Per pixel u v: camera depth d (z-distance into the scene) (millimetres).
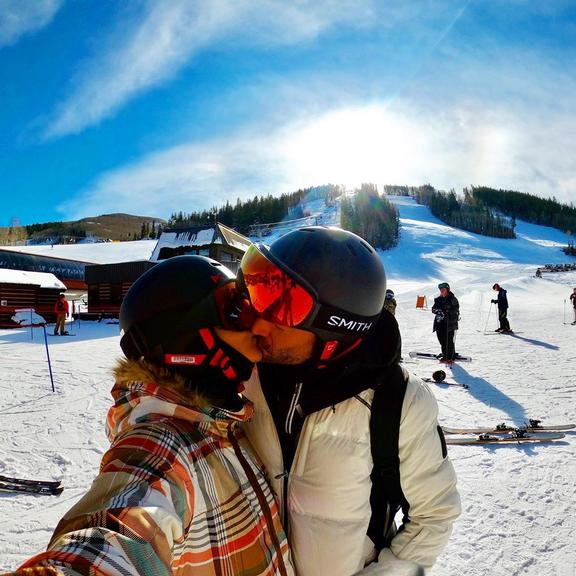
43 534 3367
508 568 2928
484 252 86250
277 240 1312
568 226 135125
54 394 7812
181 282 1002
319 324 1189
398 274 64125
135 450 807
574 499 3881
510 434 5660
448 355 11070
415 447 1296
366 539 1323
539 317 22250
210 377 1013
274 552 1016
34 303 22516
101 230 152375
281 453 1257
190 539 832
